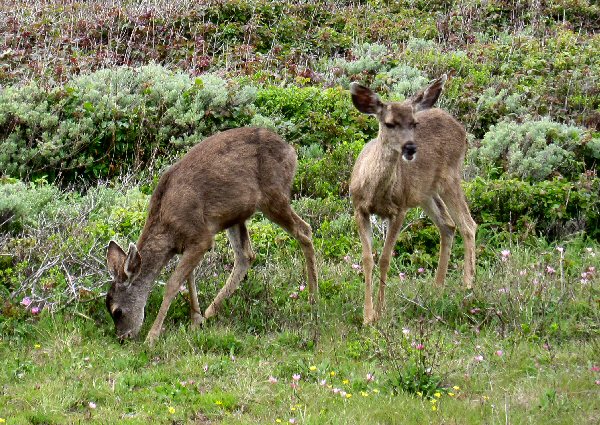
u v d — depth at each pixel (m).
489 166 15.83
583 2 24.84
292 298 11.91
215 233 11.52
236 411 8.98
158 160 15.98
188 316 11.70
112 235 12.92
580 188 14.88
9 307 10.89
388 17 24.62
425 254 13.56
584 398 8.98
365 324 11.24
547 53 21.25
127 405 9.15
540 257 13.08
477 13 24.50
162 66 20.19
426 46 21.73
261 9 23.38
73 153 15.98
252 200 11.72
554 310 11.24
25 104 16.36
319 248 13.52
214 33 22.25
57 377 9.69
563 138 16.22
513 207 14.45
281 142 12.04
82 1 25.30
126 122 16.47
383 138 11.60
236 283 11.90
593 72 19.83
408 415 8.64
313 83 19.67
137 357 10.36
